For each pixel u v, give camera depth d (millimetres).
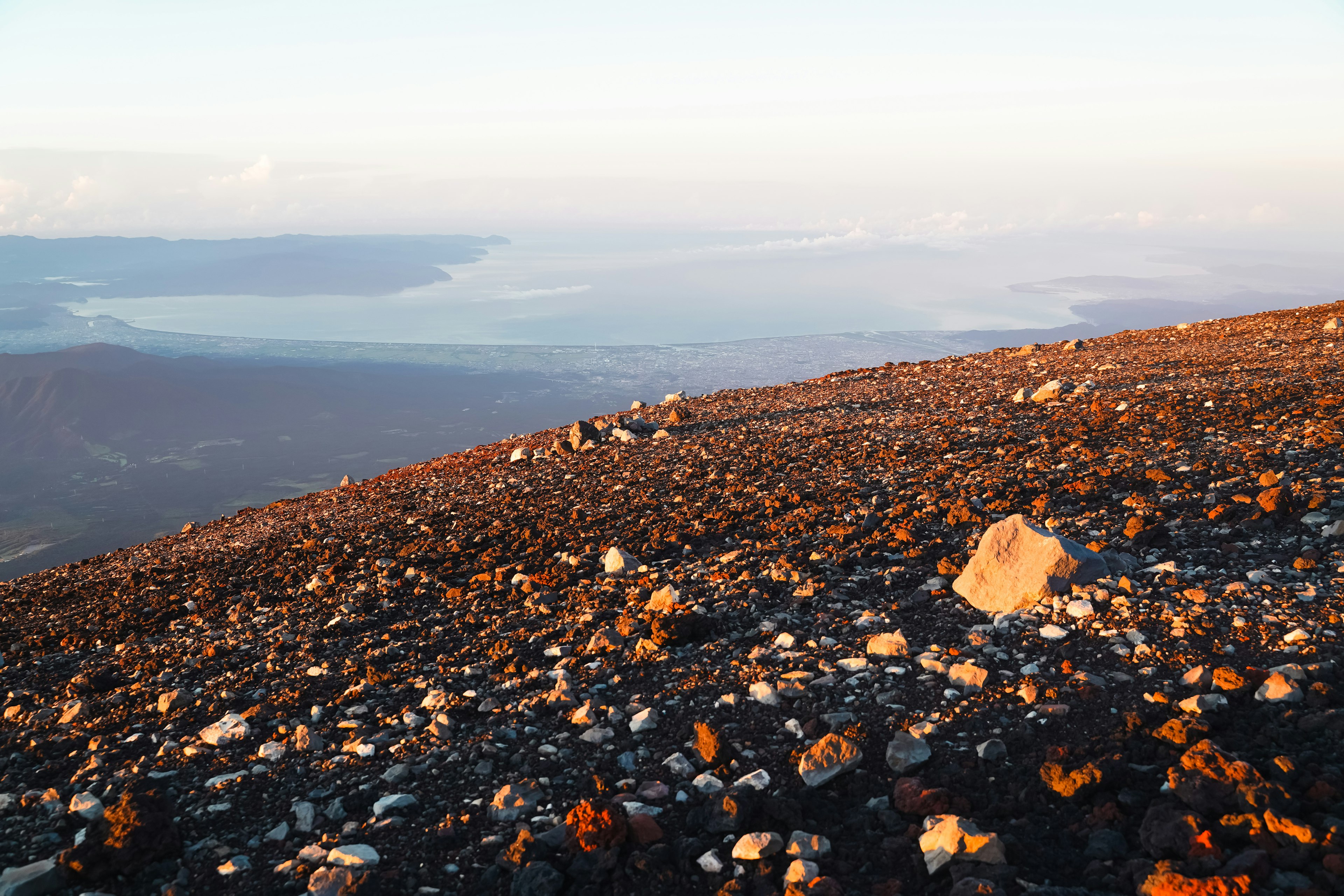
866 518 10305
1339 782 3949
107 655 9508
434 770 5520
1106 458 11703
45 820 5180
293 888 4266
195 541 18156
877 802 4582
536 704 6453
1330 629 5707
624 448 19859
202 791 5488
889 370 29906
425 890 4199
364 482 23688
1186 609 6371
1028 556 7258
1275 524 7961
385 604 10070
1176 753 4566
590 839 4371
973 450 13789
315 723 6551
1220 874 3463
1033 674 5812
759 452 16547
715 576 9289
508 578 10570
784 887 3904
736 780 4965
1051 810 4273
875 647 6562
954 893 3537
